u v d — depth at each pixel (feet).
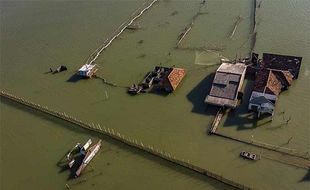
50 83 268.00
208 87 239.50
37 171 199.52
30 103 246.68
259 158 187.83
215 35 295.28
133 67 271.08
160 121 219.61
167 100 234.99
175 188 180.55
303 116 209.87
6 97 258.78
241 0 342.64
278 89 223.51
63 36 326.85
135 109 231.91
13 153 213.46
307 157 185.26
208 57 269.03
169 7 349.20
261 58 254.88
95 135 216.13
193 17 325.62
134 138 209.56
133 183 185.98
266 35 285.43
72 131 222.07
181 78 246.88
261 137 199.62
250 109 215.92
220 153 193.77
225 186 176.76
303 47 265.95
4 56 310.65
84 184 188.65
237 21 309.83
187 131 209.97
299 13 309.42
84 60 287.07
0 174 200.95
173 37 300.40
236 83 223.71
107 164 197.47
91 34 321.93
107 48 298.15
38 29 346.74
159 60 274.16
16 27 357.20
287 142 194.90
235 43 281.74
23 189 191.21
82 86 260.21
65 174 195.00
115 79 261.44
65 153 207.51
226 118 213.87
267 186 173.99
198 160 191.21
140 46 294.66
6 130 231.09
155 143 204.54
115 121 224.53
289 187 172.65
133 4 364.58
